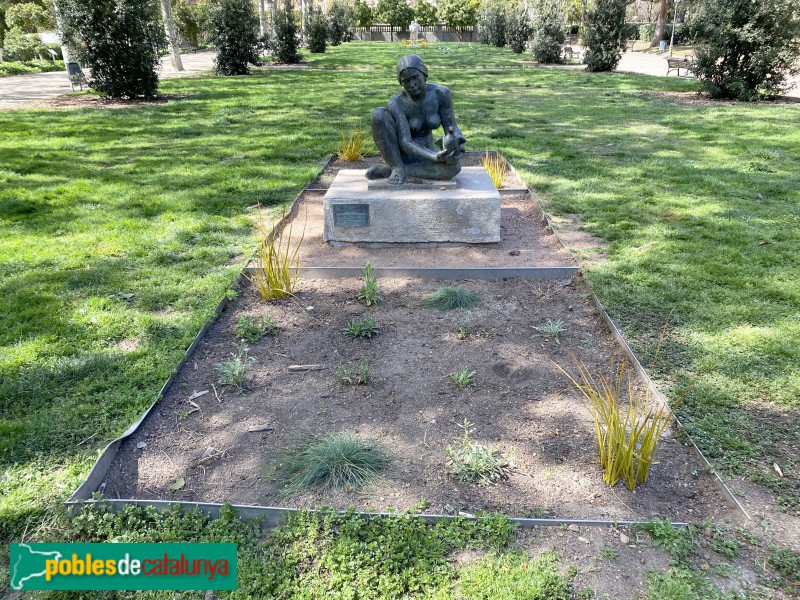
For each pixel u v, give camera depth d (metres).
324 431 3.14
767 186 7.10
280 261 5.22
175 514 2.55
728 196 6.79
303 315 4.39
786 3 12.92
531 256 5.32
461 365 3.72
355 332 4.05
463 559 2.35
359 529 2.46
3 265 5.08
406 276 4.99
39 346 3.84
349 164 8.87
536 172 8.08
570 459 2.91
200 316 4.24
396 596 2.21
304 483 2.76
